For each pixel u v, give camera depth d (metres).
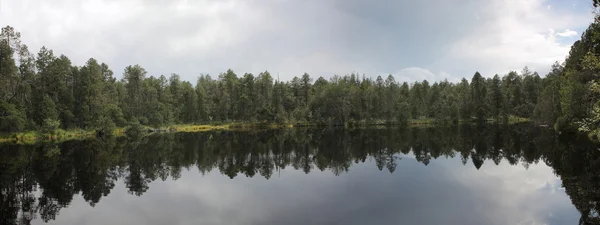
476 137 53.38
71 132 61.03
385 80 116.56
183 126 91.75
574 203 16.55
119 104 79.50
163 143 51.22
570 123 44.56
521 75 122.31
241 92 110.00
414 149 39.81
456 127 81.88
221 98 109.38
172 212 15.95
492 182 21.61
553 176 22.72
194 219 14.84
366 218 14.60
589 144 36.69
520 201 17.09
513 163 28.47
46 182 22.89
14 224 14.39
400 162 30.19
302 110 102.38
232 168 28.47
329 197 18.25
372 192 19.27
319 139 56.81
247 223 14.20
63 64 67.50
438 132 66.25
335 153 37.62
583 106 41.41
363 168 27.36
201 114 103.31
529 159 30.16
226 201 17.78
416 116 106.00
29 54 59.84
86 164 30.70
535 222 13.95
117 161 32.59
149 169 28.08
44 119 55.97
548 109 57.03
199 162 32.06
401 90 122.00
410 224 13.82
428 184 21.22
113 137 62.22
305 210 15.93
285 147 45.12
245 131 81.38
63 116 62.97
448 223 13.90
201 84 125.88
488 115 102.31
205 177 24.56
